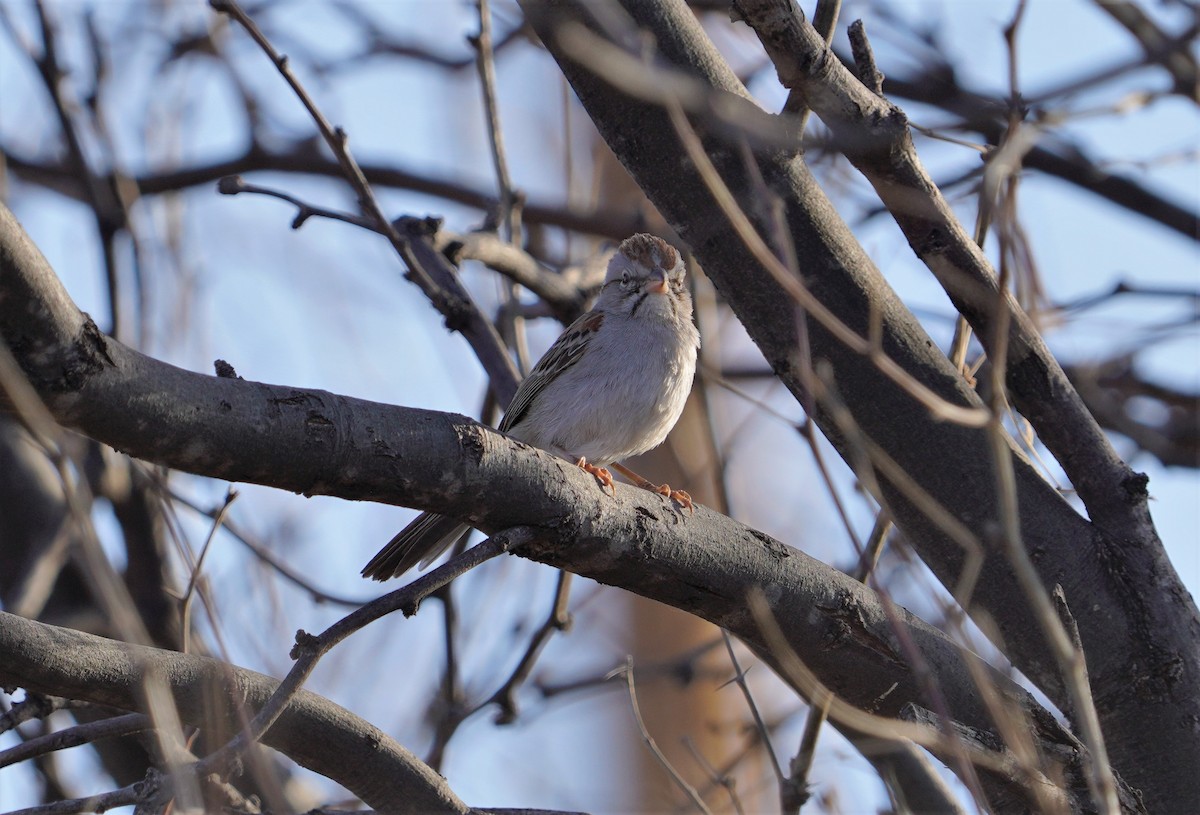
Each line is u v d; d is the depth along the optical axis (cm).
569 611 1526
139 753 1389
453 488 773
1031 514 955
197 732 955
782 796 1023
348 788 886
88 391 659
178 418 688
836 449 983
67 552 1394
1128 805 865
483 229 1381
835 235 945
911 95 1697
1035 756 811
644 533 841
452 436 769
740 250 947
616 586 870
